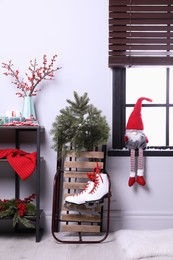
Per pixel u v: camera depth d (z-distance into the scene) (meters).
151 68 2.43
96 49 2.30
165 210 2.29
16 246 1.96
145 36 2.25
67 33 2.30
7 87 2.29
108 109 2.31
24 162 1.99
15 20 2.29
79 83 2.31
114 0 2.25
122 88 2.36
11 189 2.31
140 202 2.29
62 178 2.29
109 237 2.13
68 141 2.07
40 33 2.29
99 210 2.10
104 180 1.99
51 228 2.20
